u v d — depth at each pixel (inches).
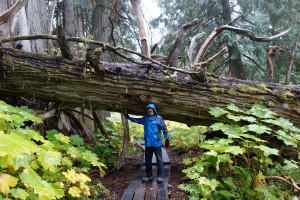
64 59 161.8
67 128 190.5
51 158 105.7
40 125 177.9
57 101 171.2
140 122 173.0
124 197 138.1
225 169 158.1
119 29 399.9
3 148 57.7
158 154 166.2
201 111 174.6
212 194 141.2
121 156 189.9
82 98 166.2
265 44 360.5
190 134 265.4
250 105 176.4
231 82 183.9
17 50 158.7
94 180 163.8
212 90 174.7
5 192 77.9
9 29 217.5
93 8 361.1
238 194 142.7
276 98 179.8
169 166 199.9
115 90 165.6
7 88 159.8
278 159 178.4
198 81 174.7
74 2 323.0
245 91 178.9
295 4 355.6
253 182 148.5
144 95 168.1
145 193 143.9
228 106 168.6
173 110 174.1
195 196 138.6
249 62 383.6
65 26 343.3
